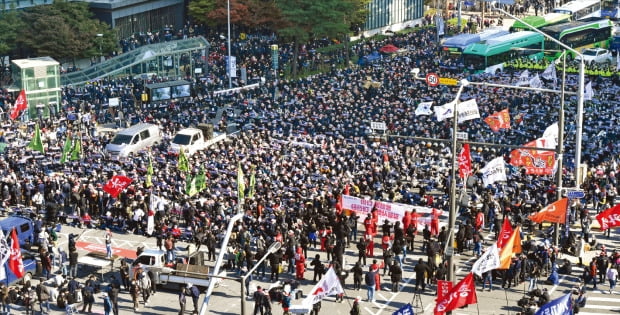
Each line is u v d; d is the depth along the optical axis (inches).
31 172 4020.7
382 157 4192.9
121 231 3624.5
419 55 6417.3
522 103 5147.6
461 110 3408.0
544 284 3154.5
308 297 2719.0
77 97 5433.1
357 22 7071.9
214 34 6998.0
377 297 3073.3
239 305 3024.1
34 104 5172.2
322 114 4936.0
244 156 4200.3
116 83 5728.3
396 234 3253.0
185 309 2992.1
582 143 4480.8
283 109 5123.0
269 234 3302.2
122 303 3038.9
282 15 6387.8
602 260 3139.8
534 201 3612.2
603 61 6505.9
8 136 4667.8
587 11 7588.6
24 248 3339.1
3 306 2935.5
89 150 4404.5
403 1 7760.8
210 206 3543.3
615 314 2955.2
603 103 5187.0
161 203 3563.0
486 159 4254.4
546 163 3718.0
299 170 3934.5
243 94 5526.6
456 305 2544.3
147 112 5187.0
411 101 5162.4
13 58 6323.8
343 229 3351.4
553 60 5940.0
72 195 3720.5
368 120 4820.4
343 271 3152.1
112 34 6520.7
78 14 6427.2
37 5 6427.2
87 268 3284.9
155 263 3115.2
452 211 2593.5
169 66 6087.6
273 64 6067.9
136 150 4485.7
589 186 3848.4
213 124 5073.8
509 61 6225.4
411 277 3218.5
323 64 6466.5
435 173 4037.9
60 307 3019.2
